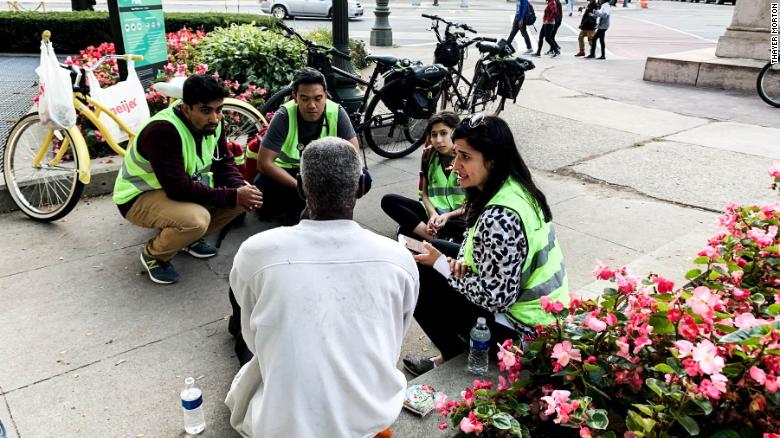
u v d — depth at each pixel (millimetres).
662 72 10383
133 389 2754
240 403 2057
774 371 1817
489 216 2324
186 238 3512
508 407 2121
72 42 11266
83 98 4355
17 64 9852
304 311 1721
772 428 1837
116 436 2475
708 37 18766
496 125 2334
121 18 5418
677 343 1829
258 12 23203
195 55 7008
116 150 4473
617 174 5676
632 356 2096
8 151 4406
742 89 9625
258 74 6914
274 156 4074
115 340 3096
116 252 4000
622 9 30766
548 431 2236
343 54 6164
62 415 2572
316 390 1720
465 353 2770
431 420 2375
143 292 3549
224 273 3820
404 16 23688
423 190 3934
